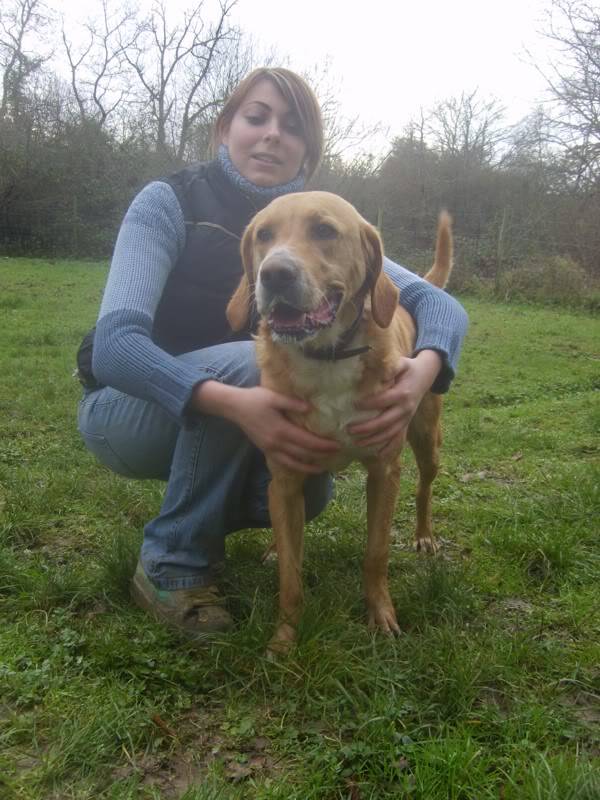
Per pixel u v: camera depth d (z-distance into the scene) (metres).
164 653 2.25
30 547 3.08
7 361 7.12
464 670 2.08
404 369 2.45
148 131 25.03
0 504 3.45
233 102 2.80
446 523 3.57
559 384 7.46
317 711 1.99
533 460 4.64
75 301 12.27
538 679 2.16
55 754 1.75
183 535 2.46
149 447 2.65
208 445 2.42
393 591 2.76
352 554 3.06
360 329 2.39
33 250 20.78
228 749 1.86
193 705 2.04
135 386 2.22
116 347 2.21
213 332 2.83
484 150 21.64
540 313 14.02
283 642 2.27
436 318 2.73
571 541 3.14
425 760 1.74
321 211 2.41
